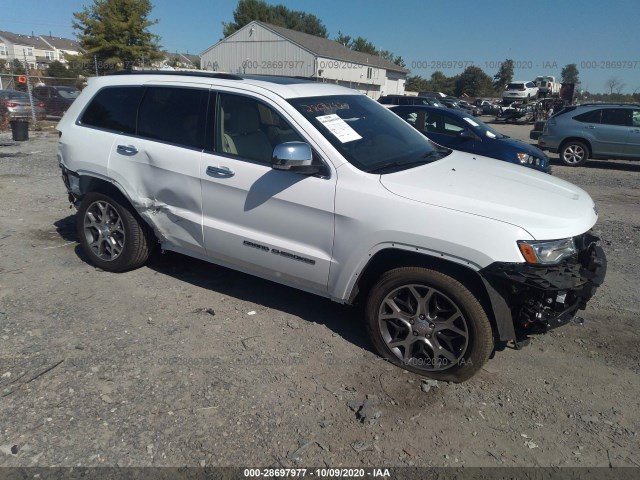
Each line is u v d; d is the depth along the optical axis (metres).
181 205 4.18
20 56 78.06
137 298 4.29
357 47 77.00
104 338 3.65
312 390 3.18
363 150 3.69
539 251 2.95
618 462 2.69
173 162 4.12
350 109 4.14
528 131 25.78
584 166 13.69
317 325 3.97
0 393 3.02
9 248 5.32
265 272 3.93
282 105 3.73
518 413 3.05
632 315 4.30
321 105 3.92
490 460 2.68
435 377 3.33
